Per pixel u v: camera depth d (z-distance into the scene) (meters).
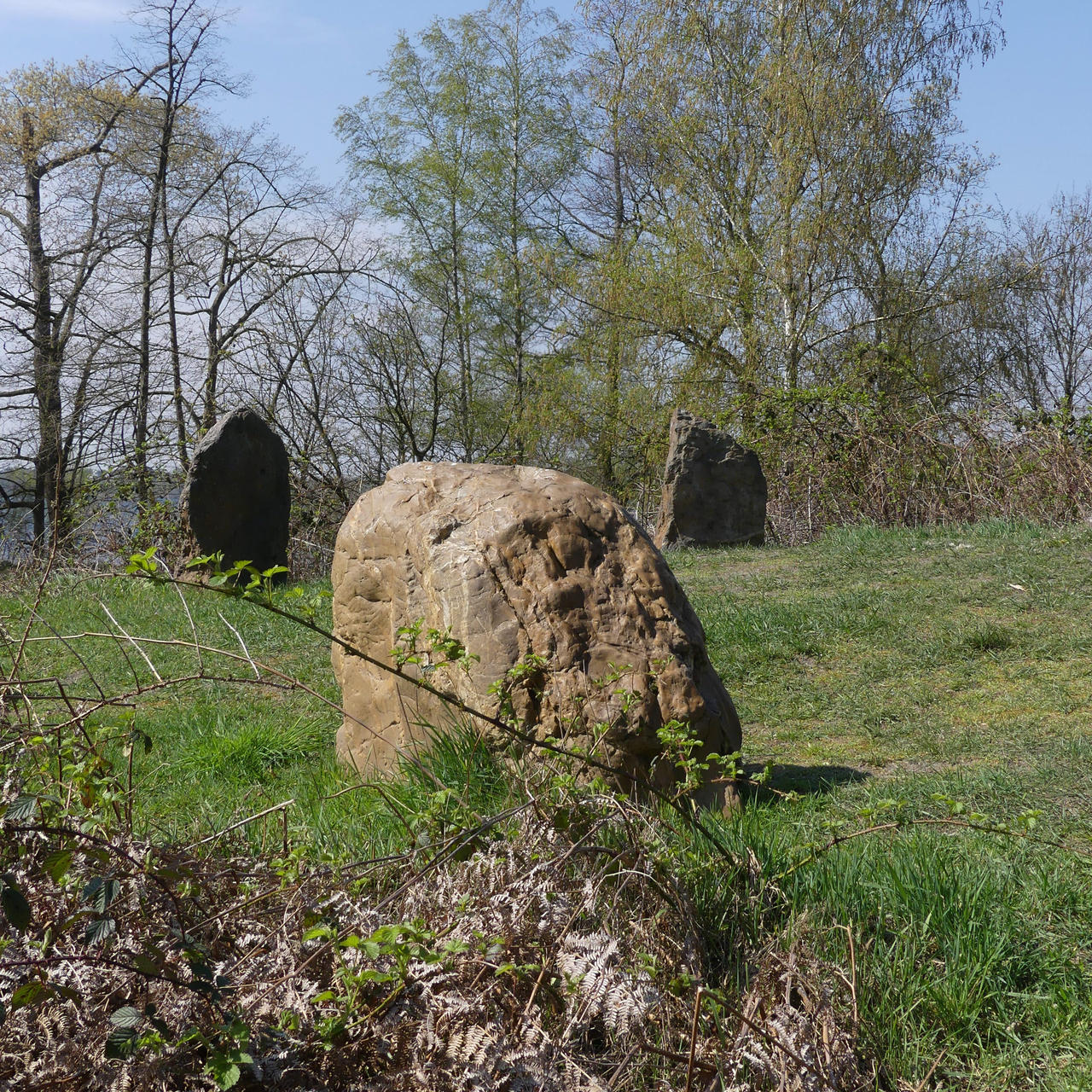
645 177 31.19
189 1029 2.30
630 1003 2.53
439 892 3.02
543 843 3.37
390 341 25.86
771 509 17.11
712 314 25.52
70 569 15.16
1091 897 3.78
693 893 3.47
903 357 23.44
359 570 5.89
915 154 24.36
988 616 8.63
